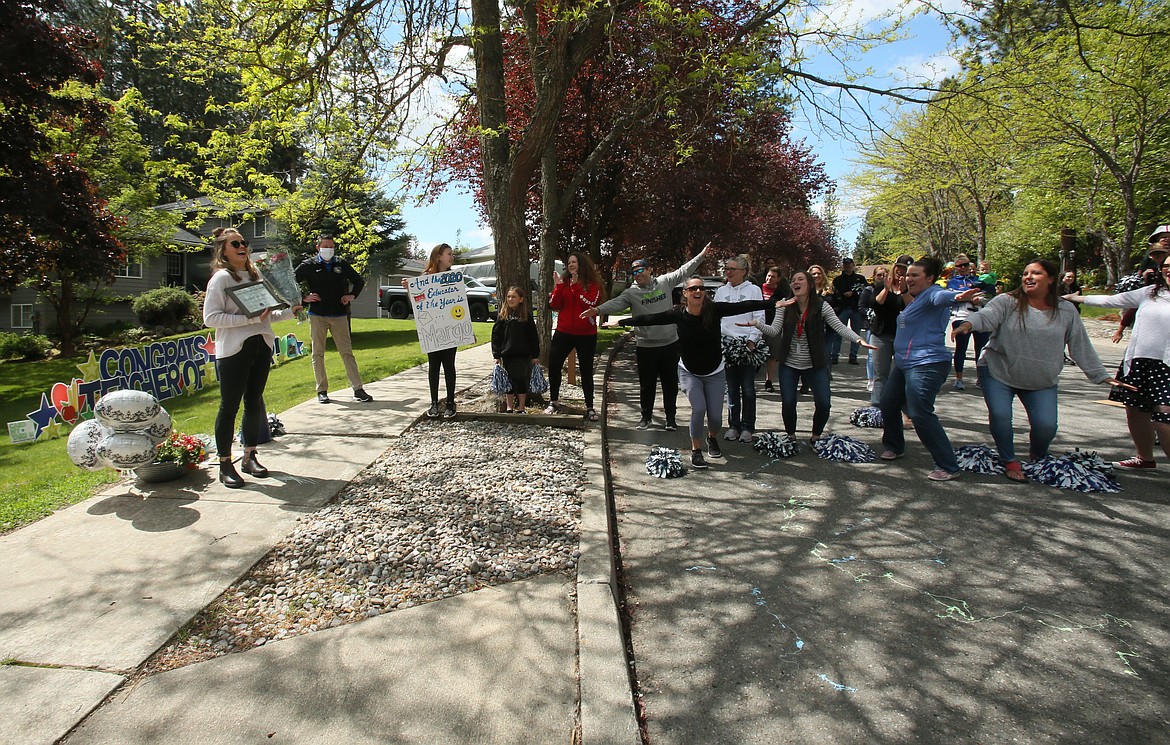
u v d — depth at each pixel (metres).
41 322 22.00
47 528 3.98
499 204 7.23
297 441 5.97
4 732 2.26
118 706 2.42
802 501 4.96
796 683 2.78
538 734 2.30
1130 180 18.89
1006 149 18.91
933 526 4.45
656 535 4.37
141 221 17.61
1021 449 6.36
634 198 16.30
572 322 7.05
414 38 6.96
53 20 12.44
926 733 2.47
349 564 3.53
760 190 16.38
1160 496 4.95
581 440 6.16
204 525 4.02
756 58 6.77
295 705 2.43
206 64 7.10
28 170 12.83
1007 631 3.17
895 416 5.93
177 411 8.66
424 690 2.52
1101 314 20.73
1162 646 3.04
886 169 23.98
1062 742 2.43
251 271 4.73
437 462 5.32
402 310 26.80
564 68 6.67
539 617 3.04
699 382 5.73
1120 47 15.59
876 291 9.05
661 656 2.99
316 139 7.93
